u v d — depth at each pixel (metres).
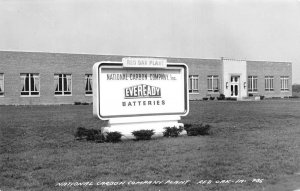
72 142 11.88
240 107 30.86
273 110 26.70
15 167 8.26
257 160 8.89
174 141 11.78
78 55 41.50
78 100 41.53
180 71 13.70
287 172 7.80
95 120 19.67
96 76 12.41
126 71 12.84
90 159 9.02
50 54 39.78
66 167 8.20
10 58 37.53
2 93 37.25
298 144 11.23
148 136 12.27
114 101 12.63
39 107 33.47
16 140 12.41
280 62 57.84
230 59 52.72
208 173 7.66
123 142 11.74
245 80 54.12
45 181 7.06
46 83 39.56
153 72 13.27
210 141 11.79
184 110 13.65
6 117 21.69
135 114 12.90
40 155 9.60
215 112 24.81
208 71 51.03
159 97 13.30
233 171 7.85
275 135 13.27
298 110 26.69
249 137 12.77
